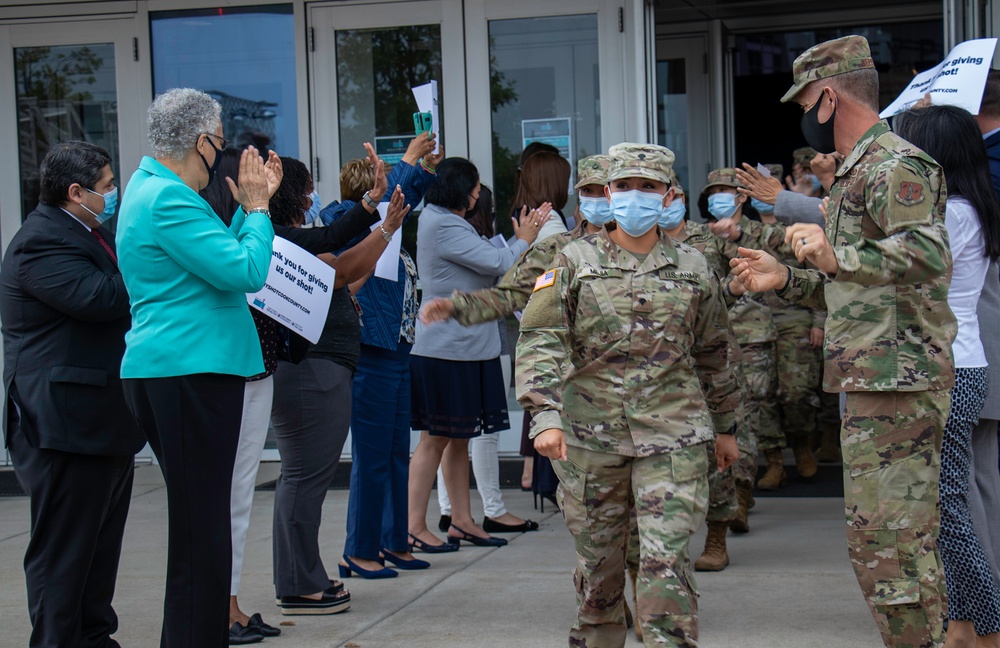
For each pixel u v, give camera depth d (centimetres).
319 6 792
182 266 340
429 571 532
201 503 342
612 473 335
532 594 487
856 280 286
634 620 433
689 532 323
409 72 789
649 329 332
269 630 433
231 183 358
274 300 407
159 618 467
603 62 763
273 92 805
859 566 330
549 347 325
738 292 355
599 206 437
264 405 435
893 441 323
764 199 479
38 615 377
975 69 419
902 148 314
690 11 912
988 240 358
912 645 325
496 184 784
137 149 812
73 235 380
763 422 699
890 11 934
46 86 820
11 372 379
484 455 615
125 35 809
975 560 364
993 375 376
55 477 377
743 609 457
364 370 509
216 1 802
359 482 516
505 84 780
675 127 948
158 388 338
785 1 889
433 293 555
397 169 500
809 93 339
